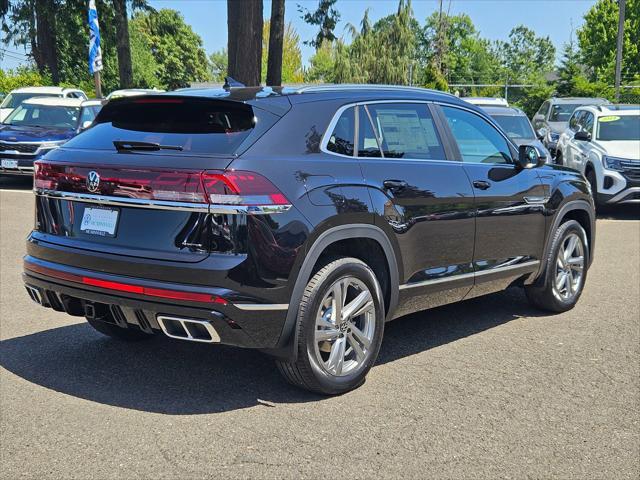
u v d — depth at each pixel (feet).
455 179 16.51
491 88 144.05
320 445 11.96
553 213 19.77
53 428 12.46
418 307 16.19
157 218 12.60
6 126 49.42
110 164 13.03
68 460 11.32
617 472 11.28
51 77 123.75
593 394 14.43
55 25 121.19
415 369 15.74
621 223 39.55
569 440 12.35
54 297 14.03
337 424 12.79
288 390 14.35
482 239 17.31
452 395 14.26
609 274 25.86
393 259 14.88
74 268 13.39
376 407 13.60
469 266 17.07
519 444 12.16
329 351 13.91
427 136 16.47
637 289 23.57
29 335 17.67
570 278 20.72
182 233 12.37
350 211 13.69
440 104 17.21
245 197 12.22
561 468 11.36
